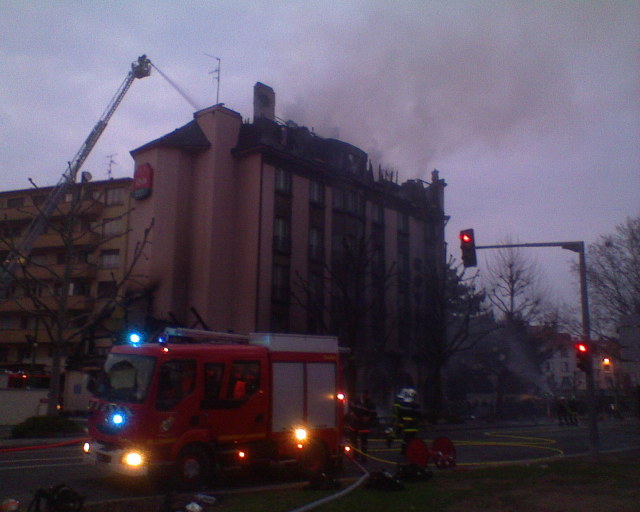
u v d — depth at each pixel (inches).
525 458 729.0
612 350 1699.1
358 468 590.6
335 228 1642.5
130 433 416.5
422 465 503.8
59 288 1808.6
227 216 1481.3
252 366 479.5
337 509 345.7
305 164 1568.7
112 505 364.8
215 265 1438.2
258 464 474.0
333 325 1457.9
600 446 922.7
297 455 496.1
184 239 1477.6
